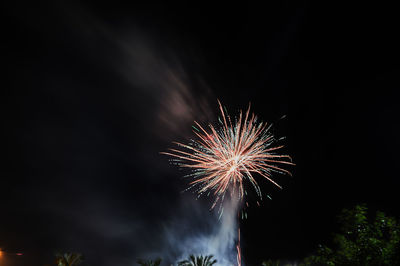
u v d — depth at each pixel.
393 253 5.94
